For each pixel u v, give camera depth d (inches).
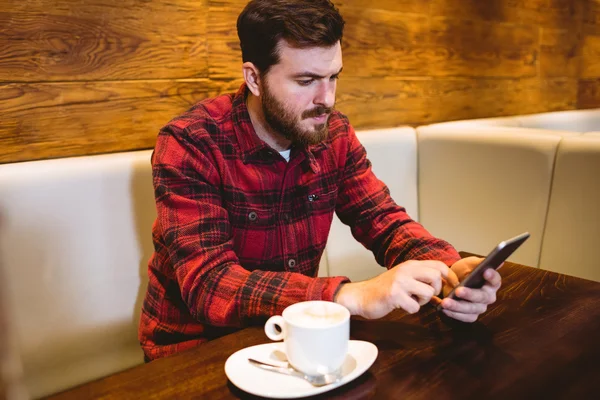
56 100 57.9
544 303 40.6
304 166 47.9
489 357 32.3
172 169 42.7
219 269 39.0
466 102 106.3
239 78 73.2
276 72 41.7
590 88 138.4
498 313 38.9
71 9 57.3
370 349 31.8
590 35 133.8
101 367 54.6
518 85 117.4
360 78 87.0
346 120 54.3
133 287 56.4
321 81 41.9
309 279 37.0
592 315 38.2
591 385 29.0
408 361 31.9
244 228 45.9
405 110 95.0
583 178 65.3
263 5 41.2
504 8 109.2
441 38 98.3
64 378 52.2
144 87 64.1
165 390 29.0
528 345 33.8
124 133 63.3
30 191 49.4
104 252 54.1
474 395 28.2
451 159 79.4
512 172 72.4
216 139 45.3
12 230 48.4
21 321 49.4
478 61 106.6
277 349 32.6
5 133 55.2
